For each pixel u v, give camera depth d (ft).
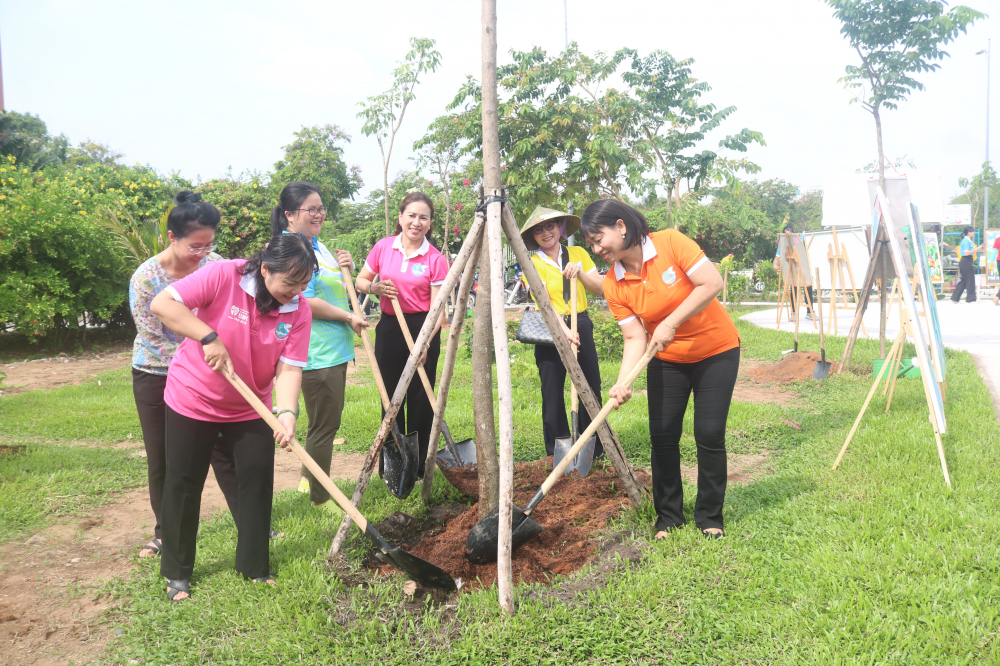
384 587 10.07
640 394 23.88
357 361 37.11
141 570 11.43
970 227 57.47
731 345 11.60
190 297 9.70
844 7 41.50
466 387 26.61
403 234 15.62
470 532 11.02
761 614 9.18
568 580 10.29
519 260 11.75
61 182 47.93
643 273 11.39
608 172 47.32
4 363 38.86
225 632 9.35
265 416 10.03
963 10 39.32
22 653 9.17
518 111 45.80
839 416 19.86
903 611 9.05
